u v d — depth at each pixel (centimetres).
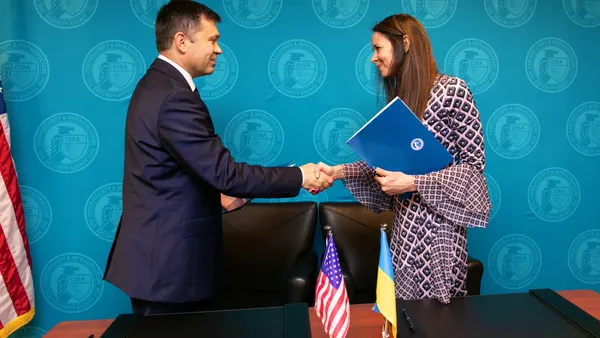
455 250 136
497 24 231
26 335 232
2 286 198
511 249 247
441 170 132
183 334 104
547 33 234
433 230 136
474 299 122
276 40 224
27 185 223
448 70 232
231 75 224
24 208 224
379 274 102
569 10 234
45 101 219
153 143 131
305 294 176
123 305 236
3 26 213
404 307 118
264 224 213
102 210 228
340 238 213
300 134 231
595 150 245
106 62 219
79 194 226
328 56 227
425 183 130
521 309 115
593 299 128
